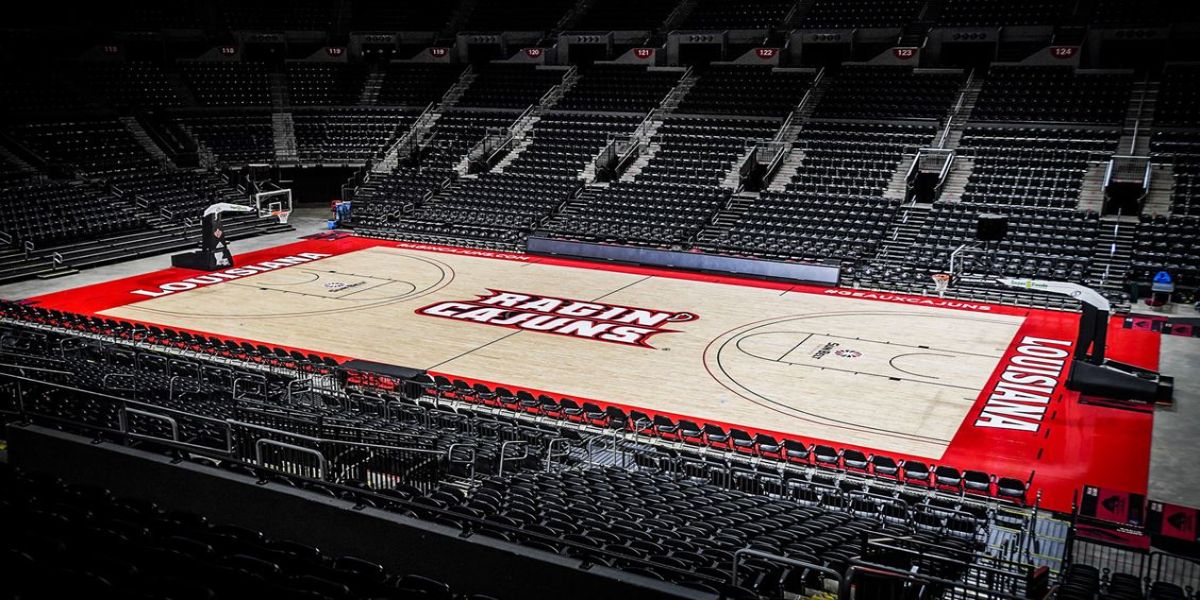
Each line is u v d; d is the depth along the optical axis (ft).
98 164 139.85
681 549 37.68
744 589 31.37
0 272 107.96
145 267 116.98
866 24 152.56
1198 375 78.02
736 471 56.85
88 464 42.98
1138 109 126.93
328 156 157.79
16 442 45.21
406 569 35.47
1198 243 102.78
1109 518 51.39
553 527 38.96
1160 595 37.63
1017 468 60.03
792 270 109.50
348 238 135.44
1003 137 128.06
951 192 121.70
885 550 40.06
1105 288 99.55
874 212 119.03
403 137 160.66
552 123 154.51
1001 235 100.22
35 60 154.71
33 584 27.04
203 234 113.60
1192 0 133.28
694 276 112.78
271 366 76.69
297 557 31.99
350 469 48.60
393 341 86.38
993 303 100.12
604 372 78.33
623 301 100.99
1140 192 114.32
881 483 56.75
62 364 69.00
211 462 43.04
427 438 53.26
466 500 43.04
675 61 163.84
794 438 64.69
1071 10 140.46
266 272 113.91
